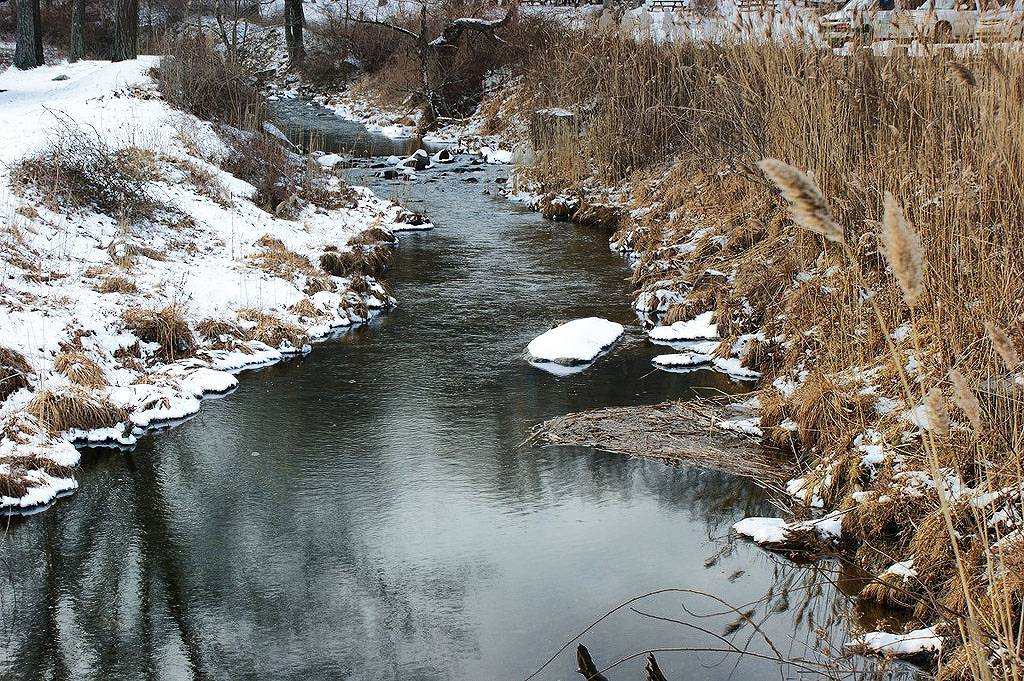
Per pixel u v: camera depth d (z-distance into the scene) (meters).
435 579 6.75
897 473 7.11
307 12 47.06
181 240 13.83
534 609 6.36
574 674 5.65
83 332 10.28
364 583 6.71
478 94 33.16
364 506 7.80
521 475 8.30
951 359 7.39
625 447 8.77
